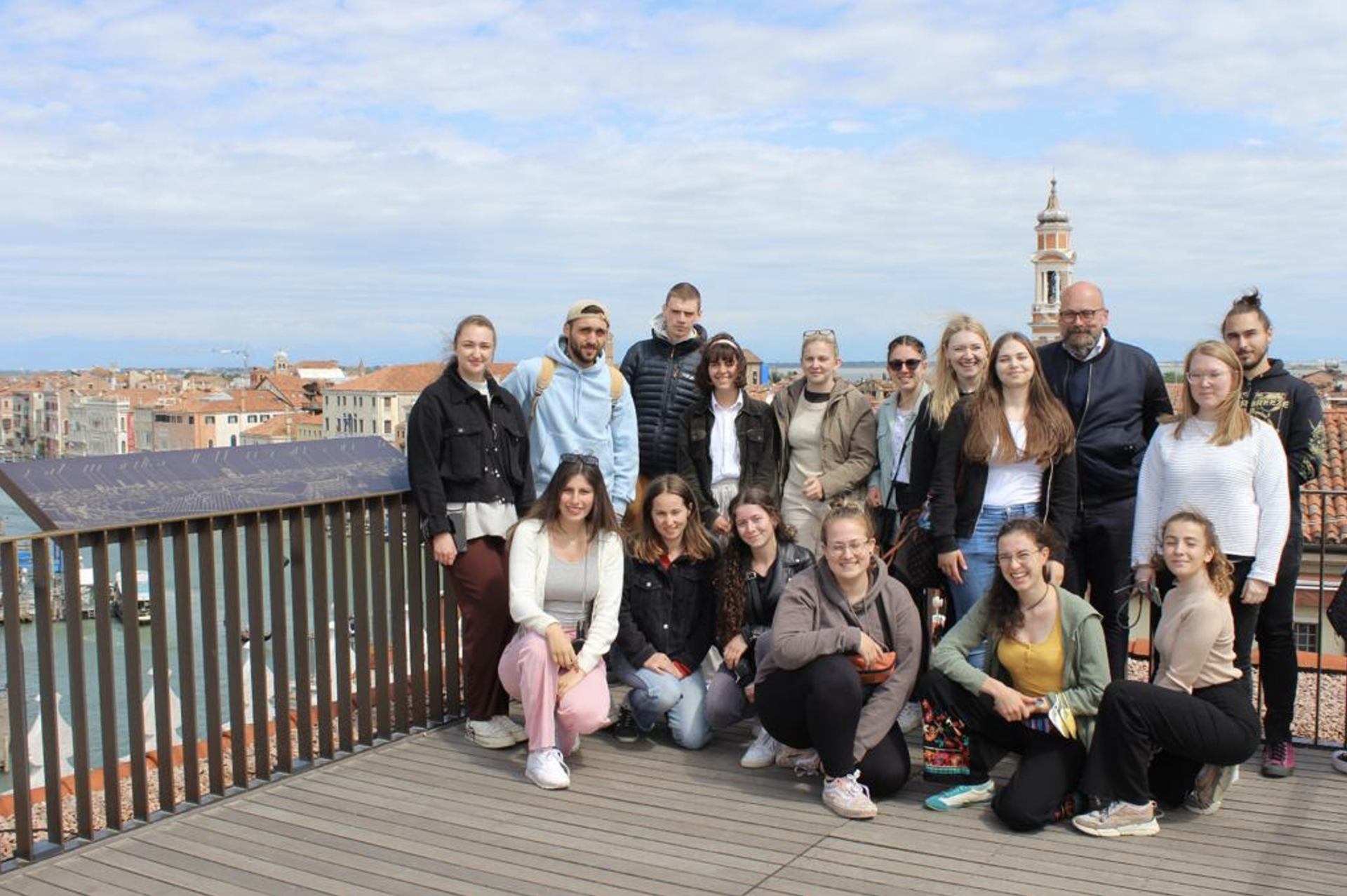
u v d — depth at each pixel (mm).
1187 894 3529
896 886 3604
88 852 3943
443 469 4957
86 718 4012
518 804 4391
